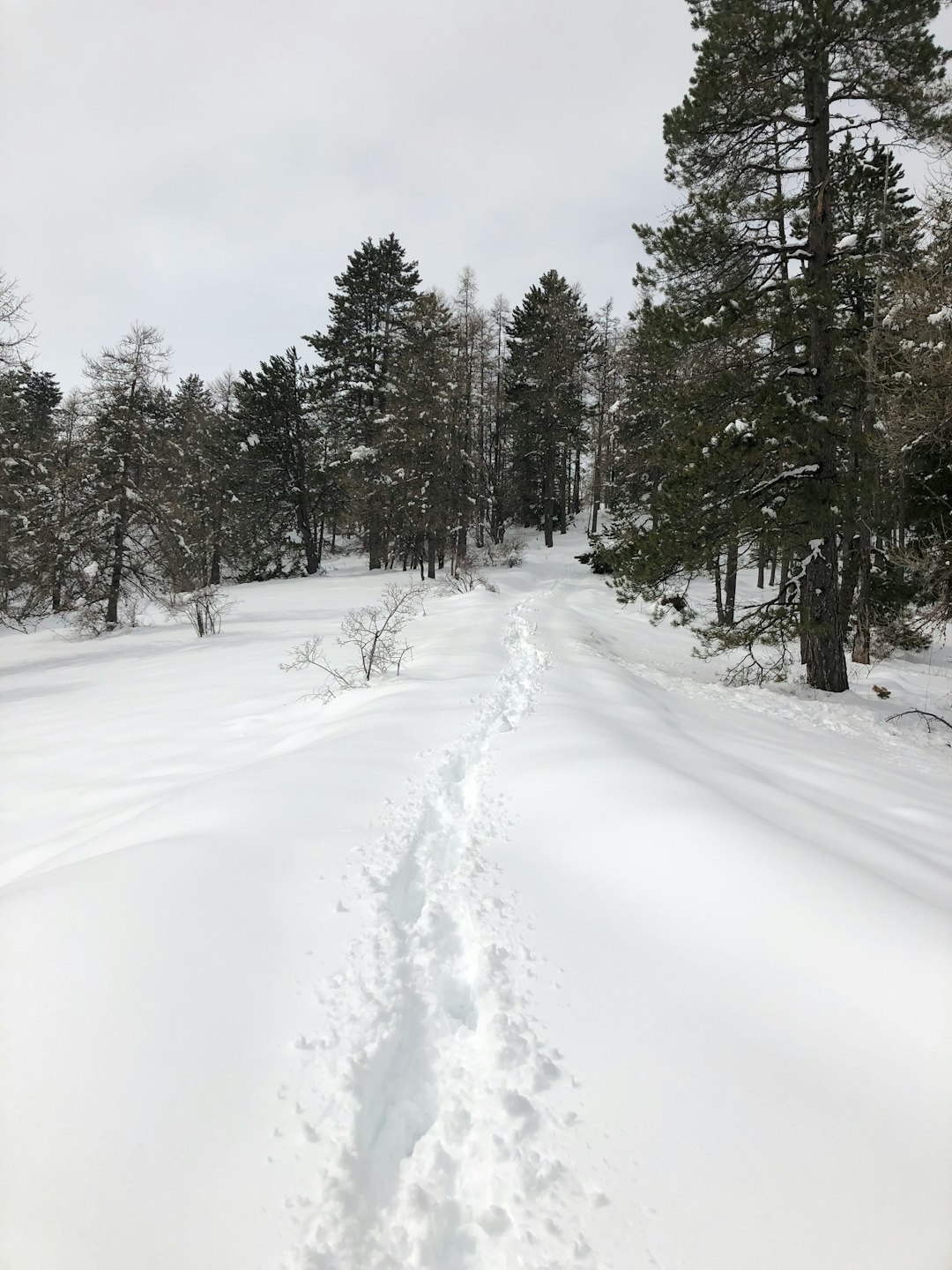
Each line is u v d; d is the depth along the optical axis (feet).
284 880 10.64
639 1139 6.16
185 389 141.69
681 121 32.35
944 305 26.27
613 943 9.12
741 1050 7.08
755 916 9.25
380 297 112.78
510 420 122.21
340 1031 7.55
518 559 104.99
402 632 49.96
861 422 34.40
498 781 15.64
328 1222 5.44
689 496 34.35
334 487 113.39
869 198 37.88
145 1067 6.76
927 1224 5.13
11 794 20.59
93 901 9.43
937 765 24.62
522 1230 5.48
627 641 53.62
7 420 65.00
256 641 55.01
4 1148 5.85
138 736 26.86
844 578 45.39
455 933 9.86
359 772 16.11
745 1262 5.03
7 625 78.74
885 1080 6.56
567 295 121.08
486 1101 6.79
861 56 30.35
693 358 35.40
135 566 75.31
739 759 19.98
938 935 8.46
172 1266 5.01
